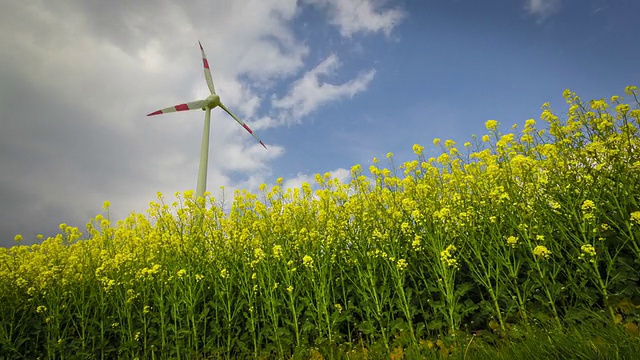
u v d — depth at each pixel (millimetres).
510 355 3363
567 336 3309
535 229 5094
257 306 6402
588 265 4328
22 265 7895
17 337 6844
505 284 4812
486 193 6078
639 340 2871
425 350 4211
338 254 6484
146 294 6973
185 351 6039
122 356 6469
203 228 7672
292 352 5750
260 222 7453
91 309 7285
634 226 4418
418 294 5281
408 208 6199
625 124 5230
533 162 5602
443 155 7207
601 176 4965
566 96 6730
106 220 9211
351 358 4688
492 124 6742
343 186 7848
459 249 5715
